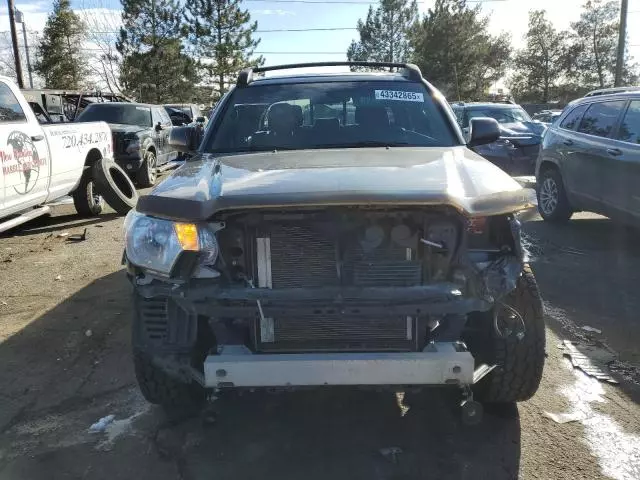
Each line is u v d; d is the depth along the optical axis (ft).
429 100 13.61
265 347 8.68
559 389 11.50
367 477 8.94
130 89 131.23
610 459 9.29
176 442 9.93
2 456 9.59
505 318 9.07
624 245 22.85
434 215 8.40
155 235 8.66
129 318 15.39
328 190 8.27
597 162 22.63
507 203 8.71
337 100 13.37
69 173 26.23
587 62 205.77
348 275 8.47
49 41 143.23
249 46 145.38
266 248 8.46
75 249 23.11
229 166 10.39
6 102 21.97
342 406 11.03
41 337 14.30
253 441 9.95
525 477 8.88
